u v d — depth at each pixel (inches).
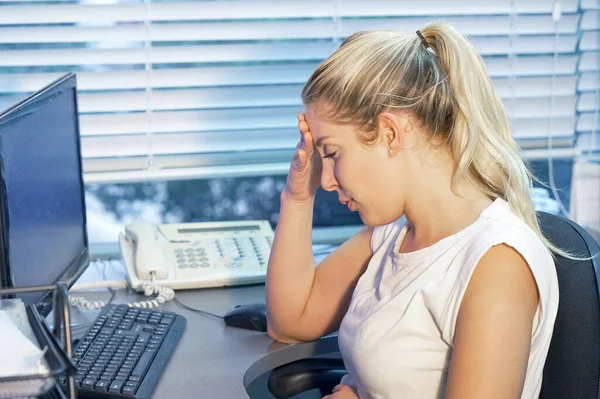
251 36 77.2
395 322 46.0
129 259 67.6
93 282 66.4
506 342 40.9
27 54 73.8
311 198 58.1
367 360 46.9
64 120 59.1
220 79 77.5
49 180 55.7
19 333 35.3
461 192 45.8
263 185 95.0
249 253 69.9
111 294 65.8
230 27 76.5
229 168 79.5
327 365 58.4
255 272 67.2
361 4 78.3
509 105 82.2
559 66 82.0
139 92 76.4
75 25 74.3
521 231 43.8
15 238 49.2
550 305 43.9
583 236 48.6
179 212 94.3
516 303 41.6
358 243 58.4
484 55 81.0
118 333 55.7
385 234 54.8
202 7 75.6
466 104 44.9
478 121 45.2
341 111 44.7
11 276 47.3
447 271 44.4
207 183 94.2
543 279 42.9
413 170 45.9
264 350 56.6
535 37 81.1
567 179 85.1
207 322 60.7
